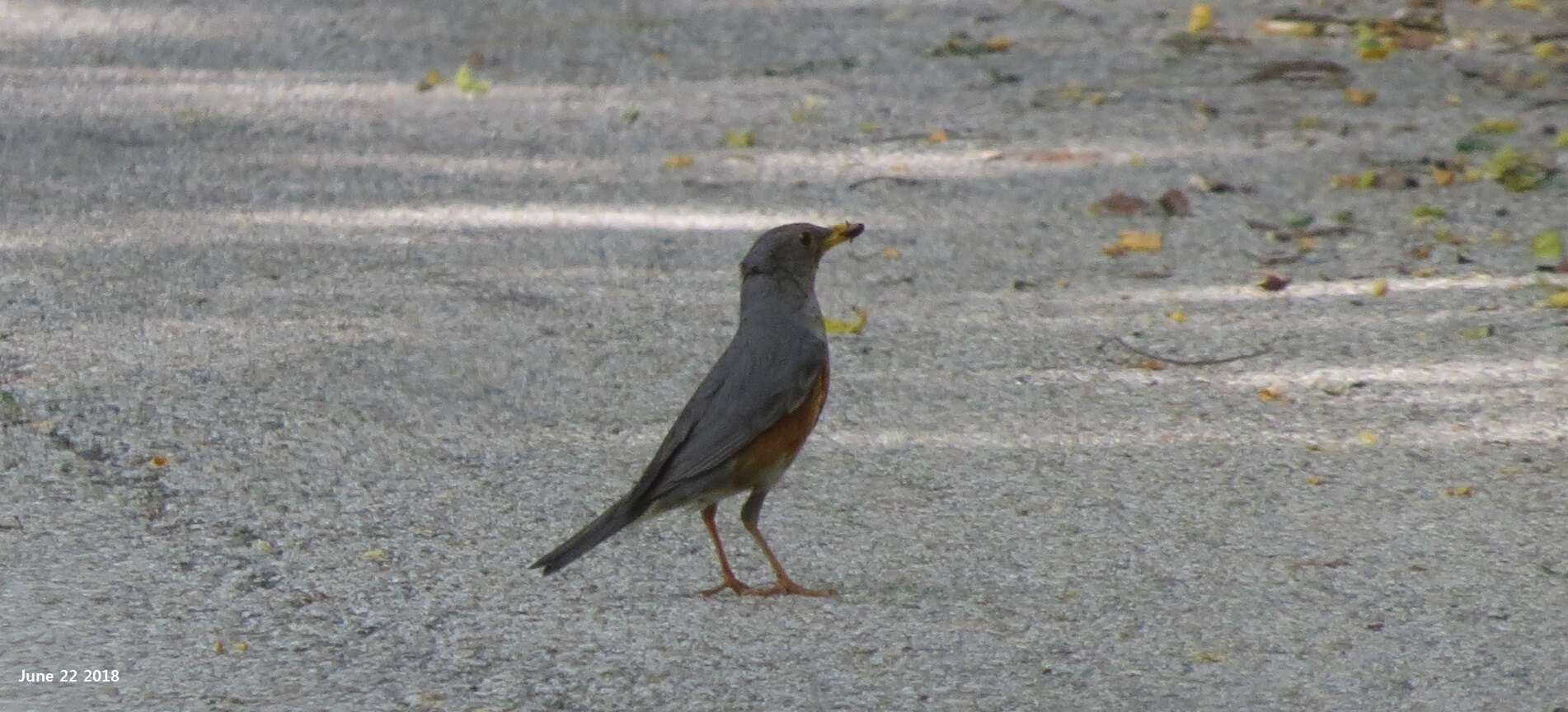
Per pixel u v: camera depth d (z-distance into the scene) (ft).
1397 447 35.12
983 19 73.36
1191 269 46.44
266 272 45.62
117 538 30.91
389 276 45.50
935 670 26.13
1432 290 44.32
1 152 56.44
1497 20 71.61
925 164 55.36
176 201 51.67
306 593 28.94
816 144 57.57
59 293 43.57
